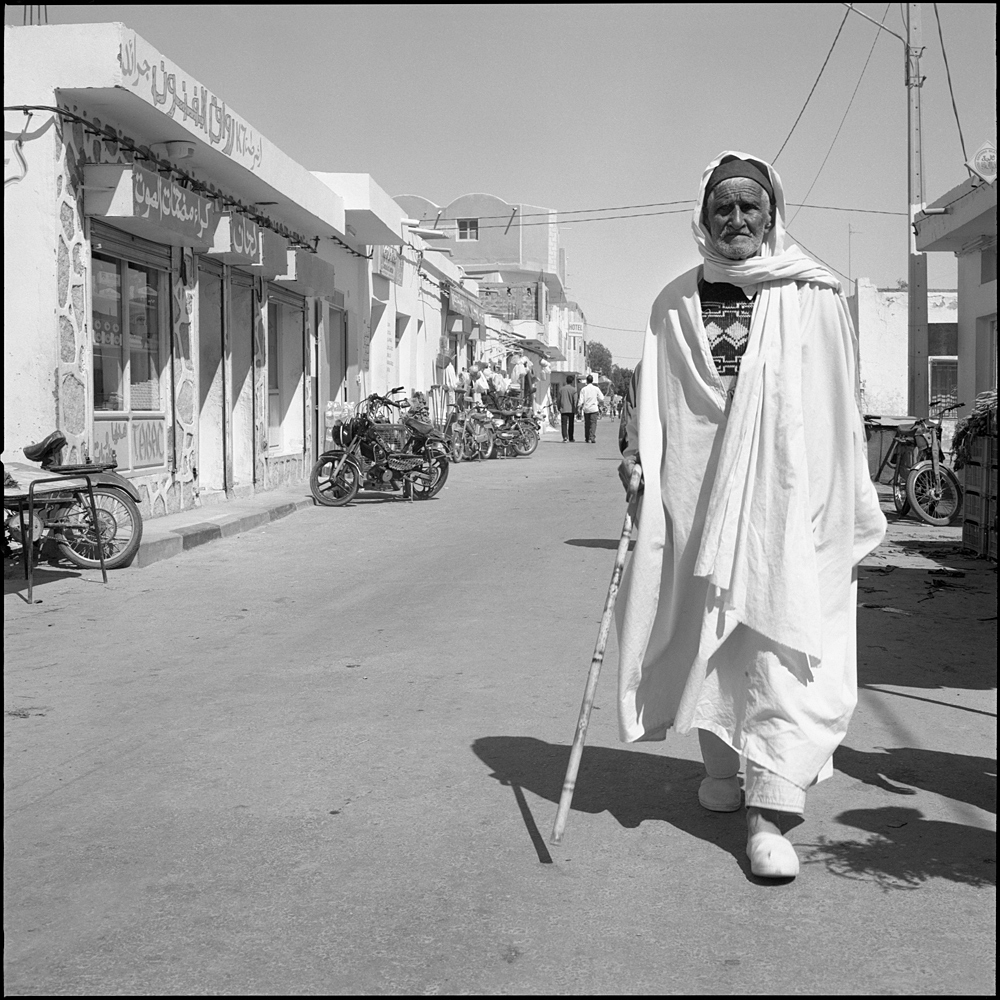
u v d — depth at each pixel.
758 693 3.18
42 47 9.54
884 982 2.58
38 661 6.10
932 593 7.93
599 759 4.28
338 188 18.23
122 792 3.97
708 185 3.29
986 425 9.41
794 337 3.22
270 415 17.06
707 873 3.20
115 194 9.96
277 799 3.87
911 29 17.55
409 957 2.72
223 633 6.80
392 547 10.61
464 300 31.86
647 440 3.43
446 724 4.77
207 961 2.72
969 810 3.70
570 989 2.56
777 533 3.16
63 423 9.72
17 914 3.00
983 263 16.80
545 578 8.64
